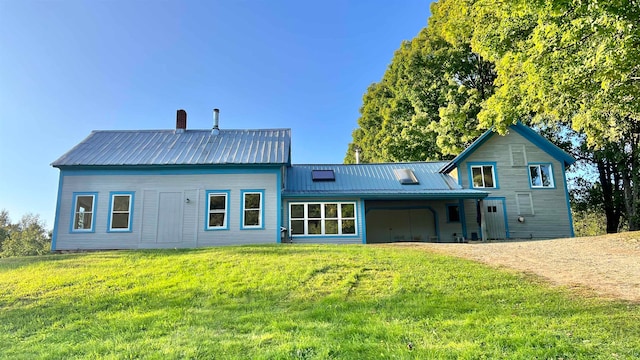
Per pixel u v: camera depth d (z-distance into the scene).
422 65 30.86
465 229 20.98
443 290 7.61
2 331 6.01
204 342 5.02
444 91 29.83
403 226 22.28
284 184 20.27
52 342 5.40
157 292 7.93
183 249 13.88
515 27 13.27
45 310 7.01
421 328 5.41
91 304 7.26
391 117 34.81
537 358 4.30
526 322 5.57
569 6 8.85
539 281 8.23
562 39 9.62
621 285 7.71
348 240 18.98
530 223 21.05
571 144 30.12
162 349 4.83
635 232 15.70
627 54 8.40
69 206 17.47
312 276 8.96
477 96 27.56
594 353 4.42
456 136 27.50
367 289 7.86
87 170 17.75
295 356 4.45
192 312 6.59
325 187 20.31
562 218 21.12
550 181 21.56
